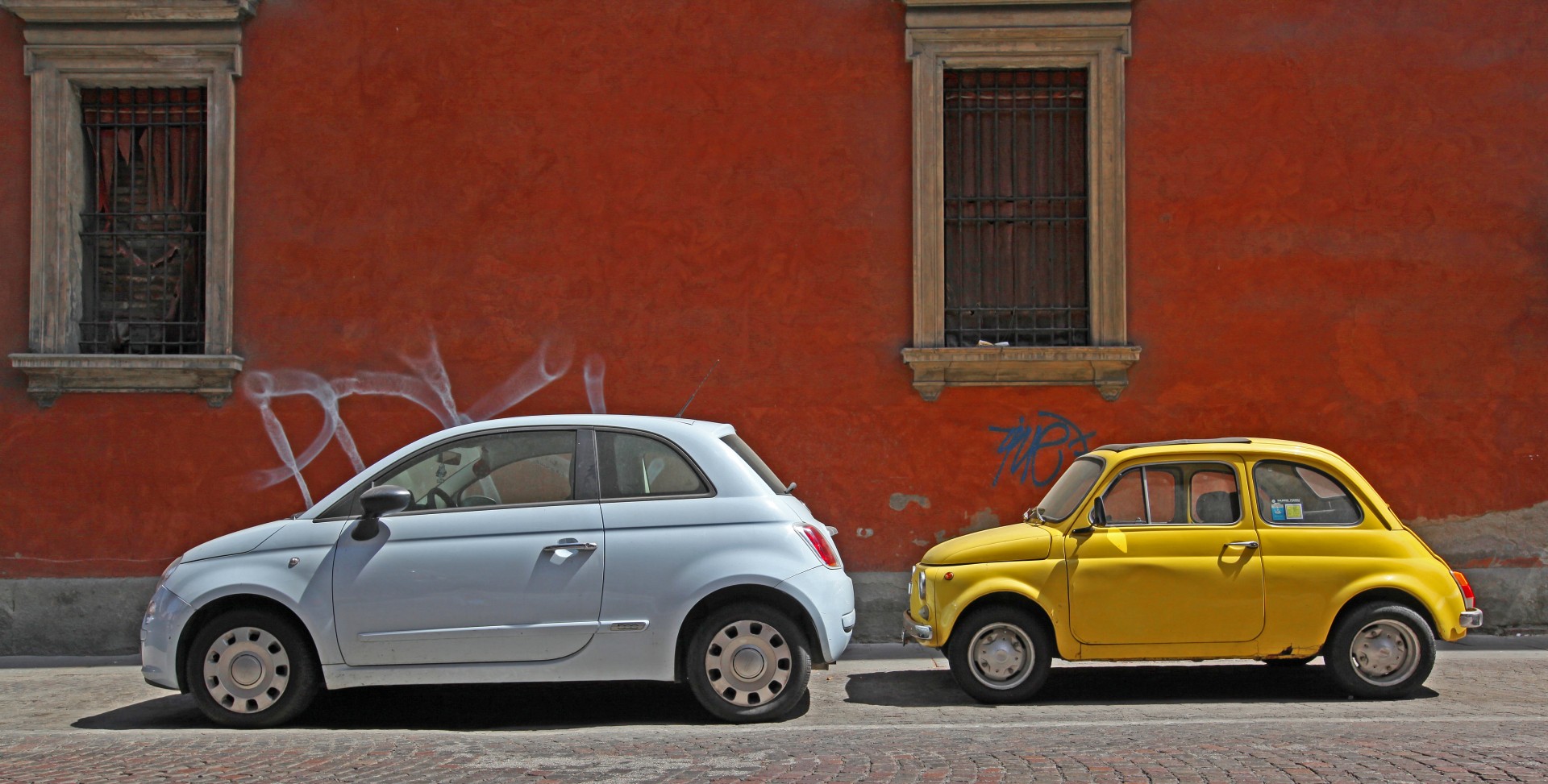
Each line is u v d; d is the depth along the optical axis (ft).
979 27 33.78
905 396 33.71
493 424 24.09
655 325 33.94
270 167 34.06
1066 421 33.55
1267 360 33.68
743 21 34.24
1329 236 33.88
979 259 34.35
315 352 33.88
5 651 32.83
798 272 33.94
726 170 34.09
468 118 34.19
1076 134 34.50
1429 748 19.53
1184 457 25.57
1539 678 27.53
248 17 34.09
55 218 33.68
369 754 19.76
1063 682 27.66
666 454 23.68
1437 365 33.71
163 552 33.27
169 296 34.42
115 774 18.24
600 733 21.99
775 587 22.75
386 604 22.61
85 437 33.42
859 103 34.06
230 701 22.72
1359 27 34.09
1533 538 33.35
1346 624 24.79
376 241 34.04
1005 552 25.07
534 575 22.67
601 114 34.24
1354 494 25.38
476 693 26.94
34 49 33.76
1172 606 24.62
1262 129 34.04
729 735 21.62
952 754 19.35
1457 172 33.96
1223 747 19.75
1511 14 34.06
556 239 34.06
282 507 33.53
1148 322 33.76
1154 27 34.06
